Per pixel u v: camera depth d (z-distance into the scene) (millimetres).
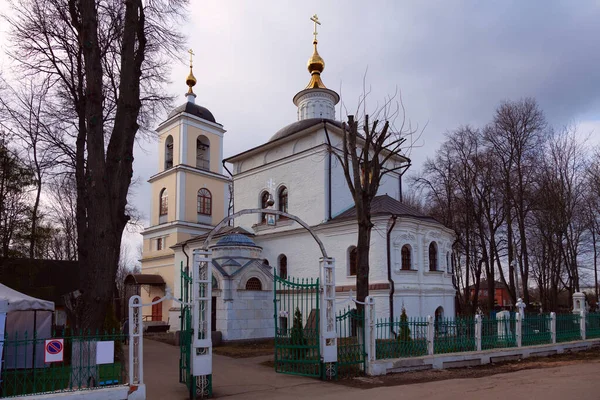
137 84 13250
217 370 14453
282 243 28312
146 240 41375
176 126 41156
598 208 32812
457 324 15633
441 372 13680
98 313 10945
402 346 13977
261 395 10609
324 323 12648
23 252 20375
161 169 42000
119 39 16609
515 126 32156
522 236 31109
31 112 20781
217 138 43219
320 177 26969
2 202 19391
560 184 31125
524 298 30703
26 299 13180
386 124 16047
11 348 15000
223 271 22734
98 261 11180
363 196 15141
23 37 17500
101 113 11992
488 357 15742
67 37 17531
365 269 14570
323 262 12891
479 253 37031
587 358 17406
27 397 8445
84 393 8859
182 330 12148
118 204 12125
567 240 31875
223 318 22078
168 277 37656
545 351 18125
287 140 29391
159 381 12703
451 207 35375
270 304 23734
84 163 17734
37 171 21031
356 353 13164
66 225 34938
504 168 32094
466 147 34031
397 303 22406
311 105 33438
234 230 29406
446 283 25625
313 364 13102
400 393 10461
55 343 9000
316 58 33781
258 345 21484
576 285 32219
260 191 30953
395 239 23188
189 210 39531
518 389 10805
